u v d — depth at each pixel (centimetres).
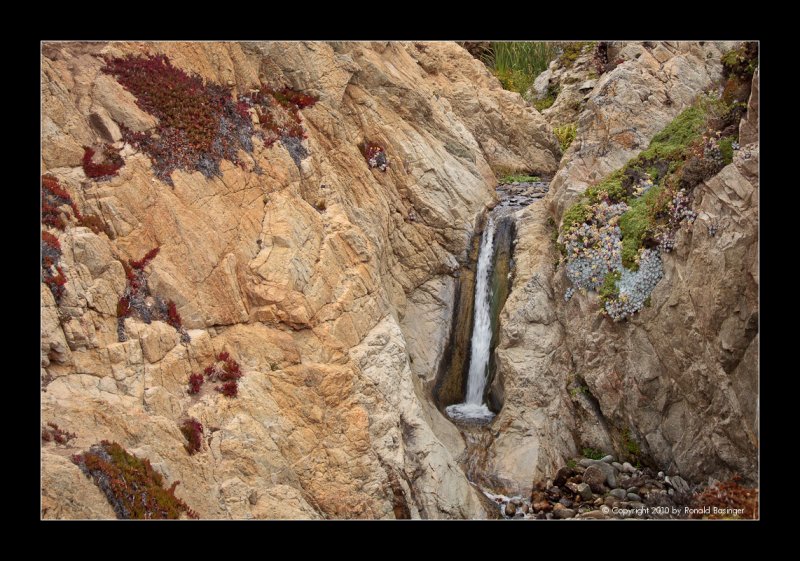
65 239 1448
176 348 1541
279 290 1738
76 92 1627
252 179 1856
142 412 1401
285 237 1805
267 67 2141
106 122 1619
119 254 1534
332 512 1602
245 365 1648
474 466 2055
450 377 2380
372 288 1995
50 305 1357
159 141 1706
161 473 1348
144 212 1602
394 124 2491
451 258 2484
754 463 1758
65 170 1538
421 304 2406
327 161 2134
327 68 2252
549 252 2331
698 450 1884
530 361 2172
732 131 1961
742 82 2114
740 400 1783
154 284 1562
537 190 2844
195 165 1742
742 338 1773
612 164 2352
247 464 1505
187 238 1650
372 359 1889
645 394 2005
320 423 1678
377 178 2370
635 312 2030
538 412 2112
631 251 2055
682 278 1923
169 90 1773
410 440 1855
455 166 2605
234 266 1720
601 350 2097
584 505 1902
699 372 1870
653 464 1994
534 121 3178
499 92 3173
